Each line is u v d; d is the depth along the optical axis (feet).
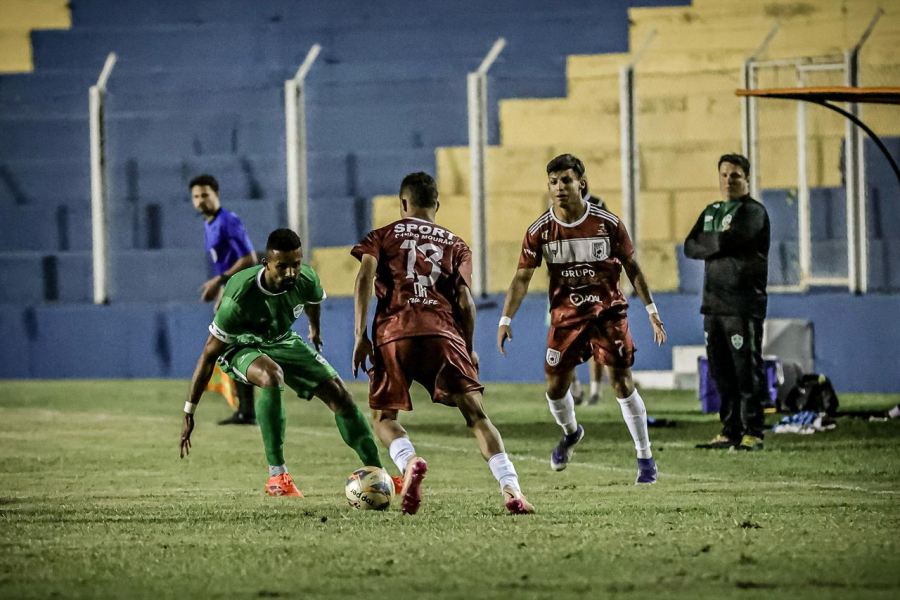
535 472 74.84
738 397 85.71
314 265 165.17
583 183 66.39
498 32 167.02
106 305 156.87
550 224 66.39
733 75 156.15
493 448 56.08
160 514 58.59
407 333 55.36
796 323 126.00
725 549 47.32
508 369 145.07
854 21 155.02
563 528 52.44
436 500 62.34
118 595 40.96
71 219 171.63
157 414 116.47
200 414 116.67
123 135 171.42
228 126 169.89
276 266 61.46
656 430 98.73
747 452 83.20
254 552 48.01
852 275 134.62
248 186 168.96
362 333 55.26
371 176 166.40
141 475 75.46
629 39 163.22
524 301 145.07
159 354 154.61
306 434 100.53
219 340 63.16
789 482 68.85
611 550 47.24
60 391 140.26
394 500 62.13
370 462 63.00
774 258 144.87
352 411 63.05
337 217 166.20
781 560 45.11
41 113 174.09
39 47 177.27
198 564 45.85
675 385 137.49
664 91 157.38
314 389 63.87
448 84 165.27
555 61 164.45
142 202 170.30
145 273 168.76
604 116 161.99
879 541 48.88
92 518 57.57
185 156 170.30
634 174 142.10
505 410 116.78
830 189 147.43
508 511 56.90
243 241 97.40
